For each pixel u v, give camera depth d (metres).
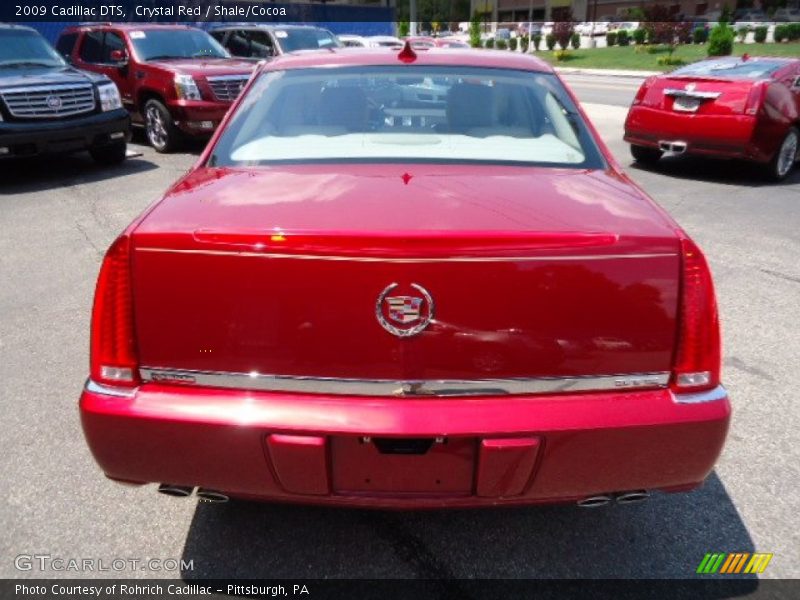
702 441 2.08
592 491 2.11
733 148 8.99
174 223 2.10
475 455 2.05
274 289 2.01
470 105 3.08
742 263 5.88
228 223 2.08
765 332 4.52
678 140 9.43
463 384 2.03
